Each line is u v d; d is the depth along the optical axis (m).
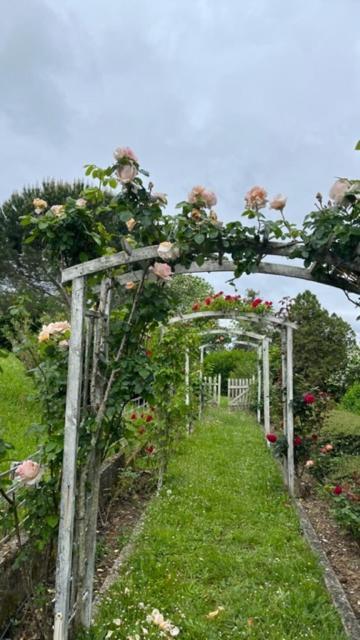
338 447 7.26
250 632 3.02
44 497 2.65
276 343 11.01
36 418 7.14
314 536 4.84
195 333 8.36
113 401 2.83
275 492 6.24
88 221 2.77
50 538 2.73
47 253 2.93
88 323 2.85
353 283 2.69
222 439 9.70
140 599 3.33
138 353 3.06
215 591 3.57
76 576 2.79
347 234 2.40
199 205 2.64
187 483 6.32
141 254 2.64
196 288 22.06
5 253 16.92
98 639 2.75
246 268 2.66
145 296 2.96
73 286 2.65
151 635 2.84
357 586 3.89
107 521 4.98
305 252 2.54
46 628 2.74
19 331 3.02
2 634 2.79
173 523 4.89
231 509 5.39
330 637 2.99
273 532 4.73
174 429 6.45
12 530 3.16
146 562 3.92
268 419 9.39
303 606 3.36
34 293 16.97
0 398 7.96
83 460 2.79
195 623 3.06
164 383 5.89
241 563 4.02
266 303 7.03
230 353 21.58
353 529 4.66
